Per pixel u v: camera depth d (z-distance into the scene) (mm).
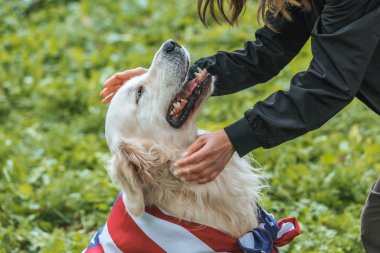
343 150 6340
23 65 8461
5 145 6773
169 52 3885
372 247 3836
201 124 6910
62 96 7812
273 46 3770
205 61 3934
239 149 3174
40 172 6316
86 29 9281
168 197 3730
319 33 3096
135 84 3893
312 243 4891
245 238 3688
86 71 8438
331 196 5664
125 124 3834
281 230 3832
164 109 3822
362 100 3355
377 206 3650
